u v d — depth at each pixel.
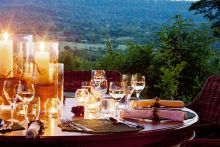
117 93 2.83
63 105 3.22
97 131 2.21
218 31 5.96
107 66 6.05
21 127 2.28
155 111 2.63
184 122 2.55
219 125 3.21
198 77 5.91
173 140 2.40
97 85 3.24
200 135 3.19
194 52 5.89
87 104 2.95
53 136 2.12
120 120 2.57
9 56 2.77
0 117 2.61
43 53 2.81
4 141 2.09
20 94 2.51
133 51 6.01
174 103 3.13
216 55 5.94
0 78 2.77
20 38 3.18
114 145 2.20
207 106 3.74
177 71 5.69
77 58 6.03
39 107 2.64
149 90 5.96
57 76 2.88
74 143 2.14
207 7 6.26
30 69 2.84
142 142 2.26
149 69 5.97
